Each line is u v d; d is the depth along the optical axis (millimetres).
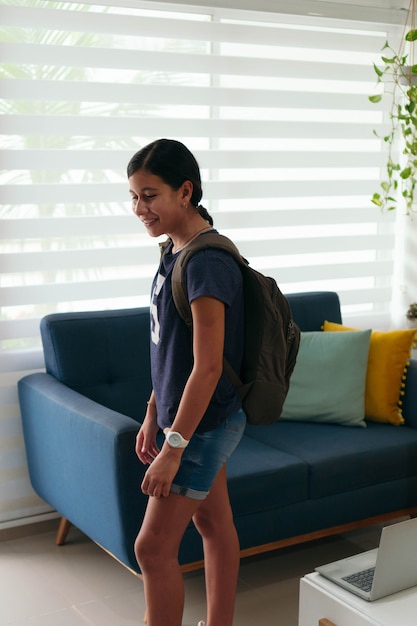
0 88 3211
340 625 1991
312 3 3797
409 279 4246
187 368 2117
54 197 3361
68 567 3154
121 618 2777
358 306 4305
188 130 3623
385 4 4020
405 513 3254
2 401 3373
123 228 3525
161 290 2154
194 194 2162
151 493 2041
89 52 3357
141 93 3488
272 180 3875
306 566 3127
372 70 4074
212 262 2041
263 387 2150
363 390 3447
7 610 2824
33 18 3234
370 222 4184
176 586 2166
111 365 3227
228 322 2100
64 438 2893
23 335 3398
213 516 2301
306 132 3926
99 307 3615
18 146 3338
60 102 3391
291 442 3191
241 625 2711
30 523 3459
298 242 3977
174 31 3523
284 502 2912
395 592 2021
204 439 2133
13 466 3416
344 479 3051
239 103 3725
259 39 3736
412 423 3459
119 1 3410
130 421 2625
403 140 4211
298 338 2287
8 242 3318
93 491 2732
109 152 3461
